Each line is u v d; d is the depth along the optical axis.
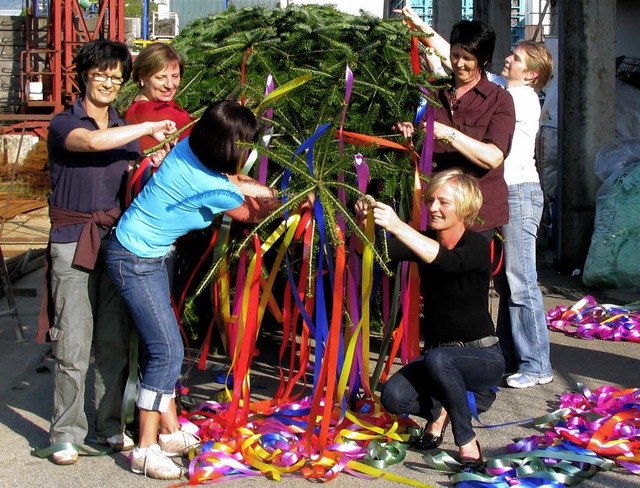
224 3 24.03
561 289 8.30
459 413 3.74
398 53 4.62
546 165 10.58
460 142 4.39
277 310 4.54
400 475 3.79
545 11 14.66
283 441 3.96
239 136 3.52
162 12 25.38
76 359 3.92
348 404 4.36
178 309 4.48
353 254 4.15
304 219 3.94
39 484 3.72
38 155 13.80
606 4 8.65
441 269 3.68
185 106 4.71
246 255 4.34
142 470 3.79
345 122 4.47
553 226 10.02
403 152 4.50
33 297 7.84
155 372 3.77
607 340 6.39
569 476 3.67
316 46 4.64
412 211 4.34
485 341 3.84
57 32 17.47
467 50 4.53
